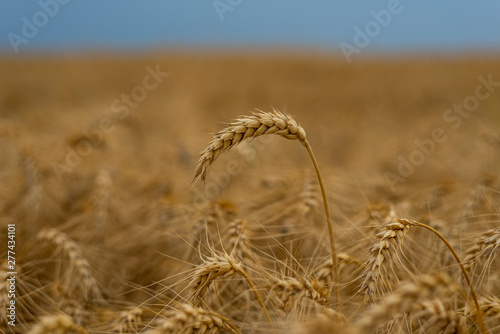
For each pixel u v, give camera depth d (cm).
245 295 294
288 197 414
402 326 241
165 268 397
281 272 281
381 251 236
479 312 220
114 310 349
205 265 246
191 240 357
